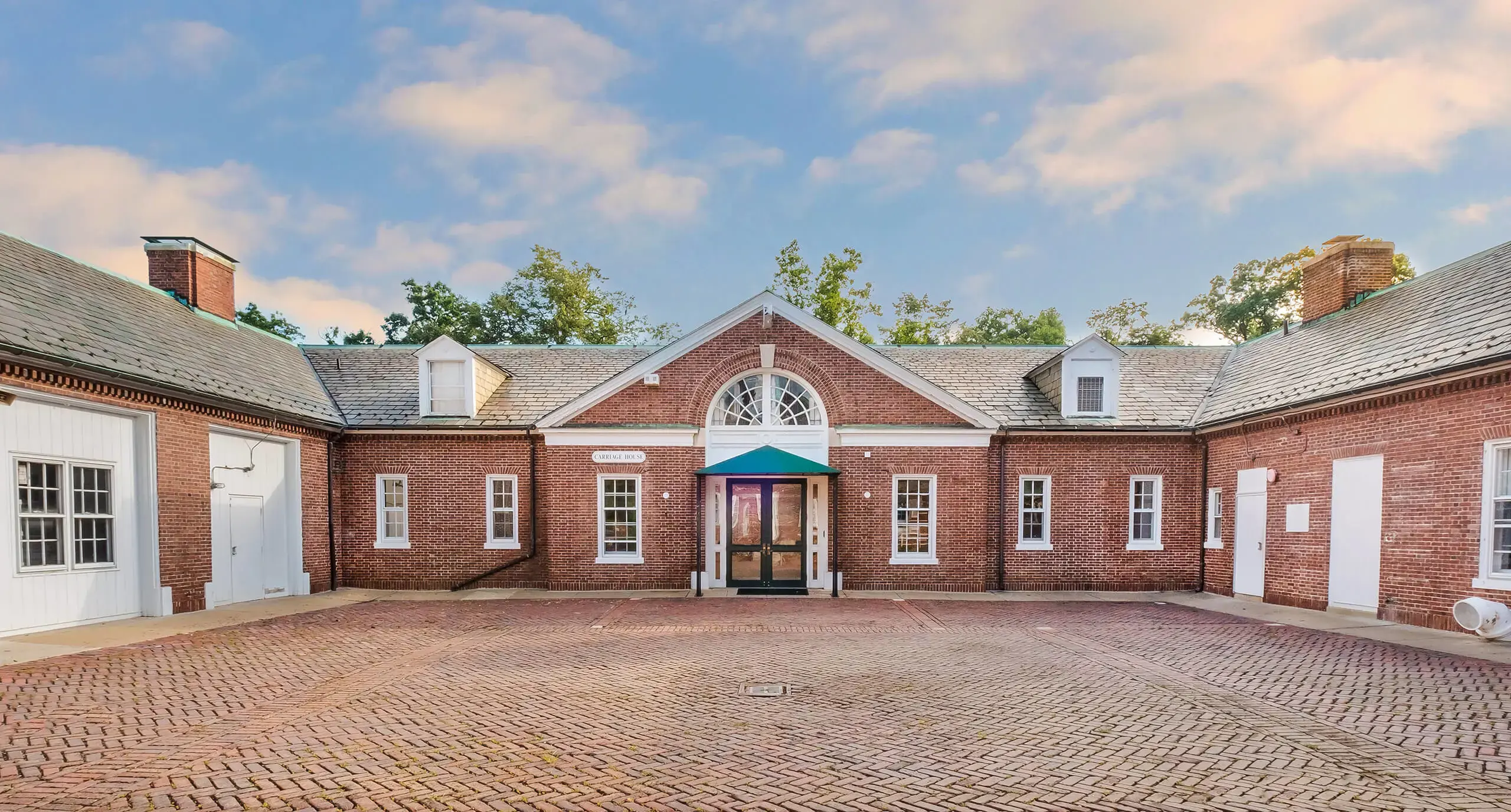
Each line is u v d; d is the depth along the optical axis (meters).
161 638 10.80
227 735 6.41
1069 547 17.59
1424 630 11.45
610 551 17.22
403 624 12.45
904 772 5.65
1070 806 5.04
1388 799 5.15
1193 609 14.48
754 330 17.30
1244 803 5.09
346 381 19.30
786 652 10.19
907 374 17.20
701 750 6.14
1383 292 15.89
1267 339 18.89
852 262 35.72
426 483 17.56
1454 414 11.20
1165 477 17.72
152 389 12.25
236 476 14.80
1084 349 18.14
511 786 5.35
